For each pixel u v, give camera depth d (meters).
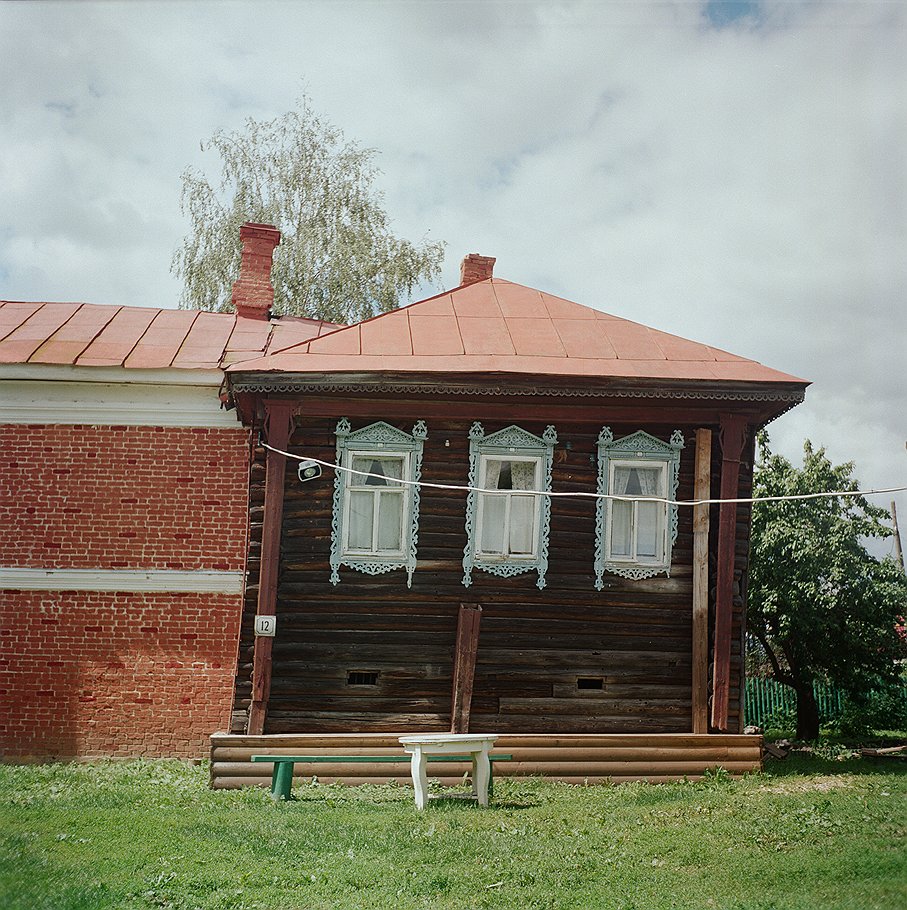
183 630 18.84
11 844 11.34
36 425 19.20
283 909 9.52
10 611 18.73
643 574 16.97
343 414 16.62
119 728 18.53
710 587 17.05
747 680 26.98
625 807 13.64
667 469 17.14
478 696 16.50
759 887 10.09
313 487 16.67
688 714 16.78
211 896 9.83
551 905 9.66
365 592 16.55
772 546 22.88
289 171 36.75
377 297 35.88
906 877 10.12
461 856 11.10
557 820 12.70
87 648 18.70
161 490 19.14
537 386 16.42
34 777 16.16
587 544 16.94
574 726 16.58
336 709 16.34
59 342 19.84
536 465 17.05
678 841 11.59
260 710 15.95
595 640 16.80
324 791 15.10
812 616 22.38
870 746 22.14
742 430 17.05
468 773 15.85
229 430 19.39
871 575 22.78
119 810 13.30
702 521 17.02
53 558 18.88
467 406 16.83
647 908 9.49
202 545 19.05
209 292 35.41
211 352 19.98
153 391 19.31
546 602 16.75
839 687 23.52
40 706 18.50
